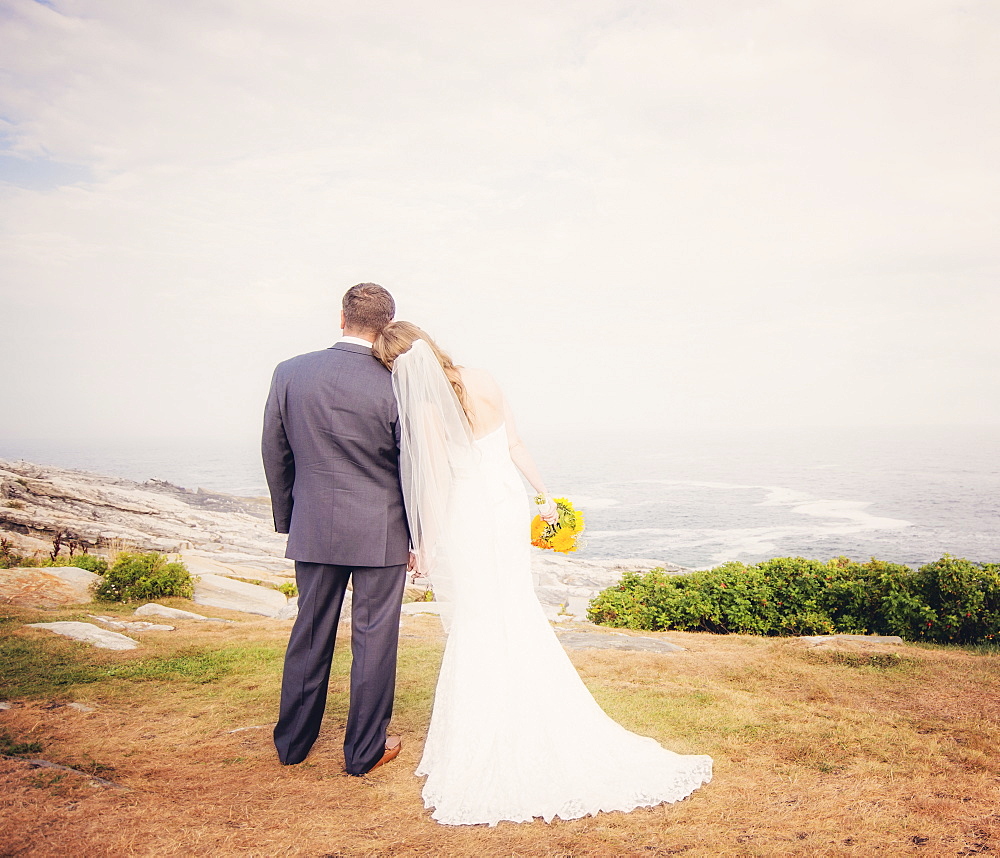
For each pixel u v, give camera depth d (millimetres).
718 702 4414
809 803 2830
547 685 3047
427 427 2865
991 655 6875
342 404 2838
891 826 2598
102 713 3980
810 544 57969
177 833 2420
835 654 5992
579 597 18625
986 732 3820
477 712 2938
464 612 3057
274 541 26375
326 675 3156
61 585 9953
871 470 152375
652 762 3096
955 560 8680
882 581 8883
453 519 3037
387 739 3389
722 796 2910
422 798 2830
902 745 3586
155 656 5516
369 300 3031
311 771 3104
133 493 31672
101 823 2443
